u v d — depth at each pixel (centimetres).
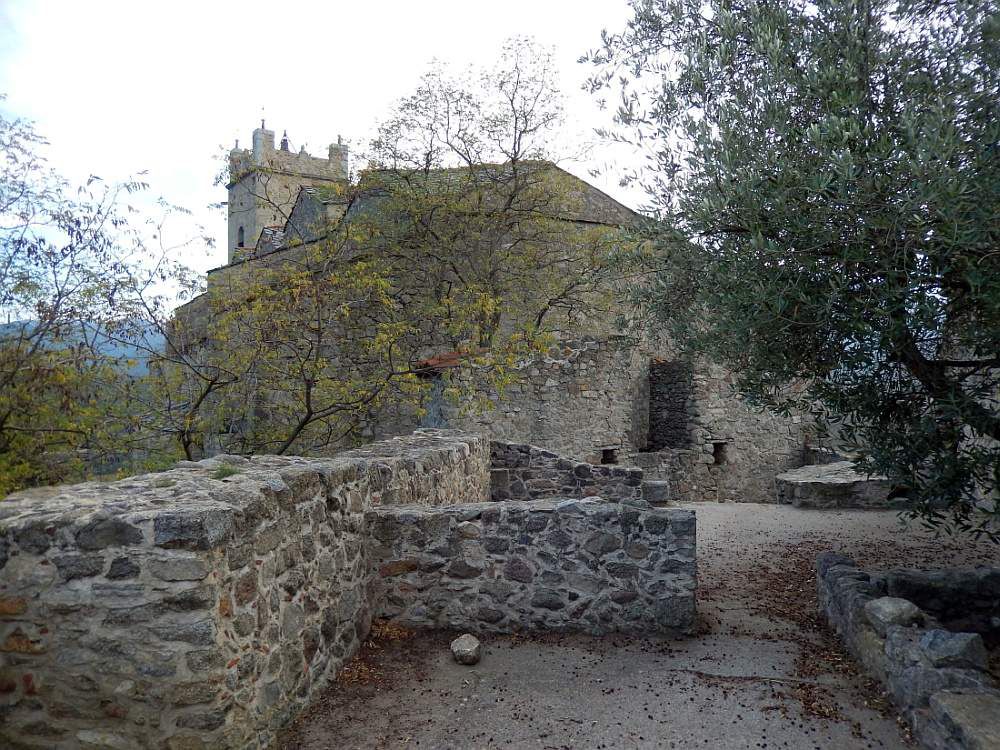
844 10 496
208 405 1028
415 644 552
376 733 420
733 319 512
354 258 1355
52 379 732
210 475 439
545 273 1675
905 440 526
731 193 495
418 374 1327
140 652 349
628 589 571
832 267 462
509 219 1656
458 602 579
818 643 561
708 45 573
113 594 351
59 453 807
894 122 480
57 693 356
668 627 569
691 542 568
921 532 961
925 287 439
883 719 429
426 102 1619
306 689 446
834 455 1472
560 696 467
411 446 879
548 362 1363
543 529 576
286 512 431
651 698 463
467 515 578
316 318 1072
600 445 1416
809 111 513
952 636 423
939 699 373
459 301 1422
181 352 963
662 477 1473
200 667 345
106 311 811
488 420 1305
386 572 580
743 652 539
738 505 1225
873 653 484
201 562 346
